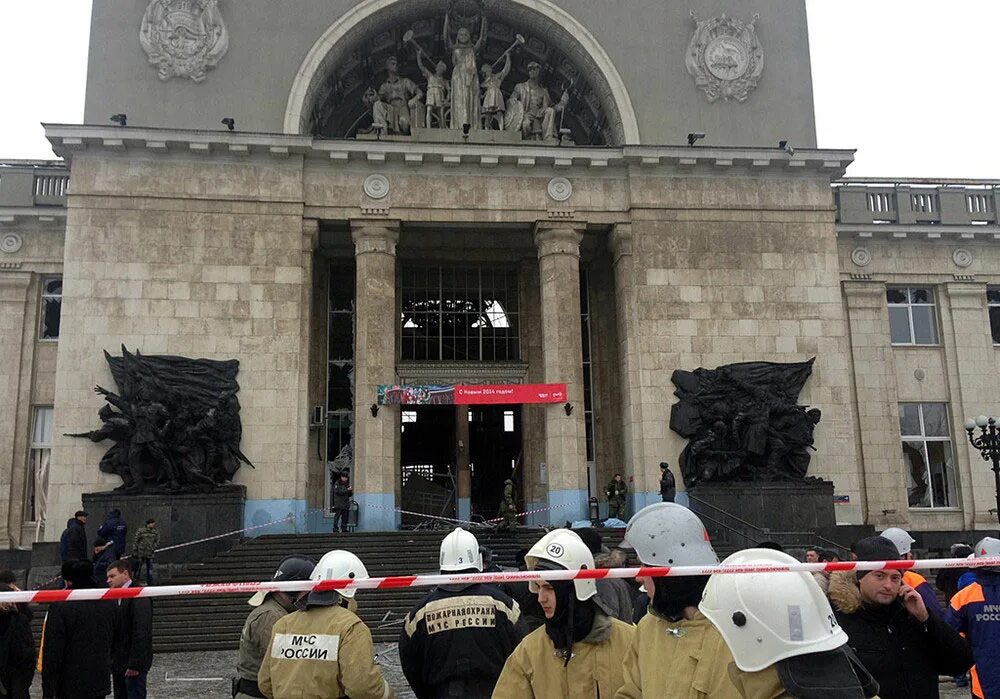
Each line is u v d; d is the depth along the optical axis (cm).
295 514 2781
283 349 2872
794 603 354
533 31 3344
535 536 2725
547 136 3222
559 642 473
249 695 663
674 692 401
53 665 817
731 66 3272
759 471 2897
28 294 3316
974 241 3703
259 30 3073
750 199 3164
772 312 3092
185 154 2930
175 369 2772
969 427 2381
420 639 579
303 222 2970
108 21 3023
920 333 3688
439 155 3034
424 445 3622
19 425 3222
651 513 445
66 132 2830
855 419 3500
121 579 1005
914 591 571
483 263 3472
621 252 3098
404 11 3225
